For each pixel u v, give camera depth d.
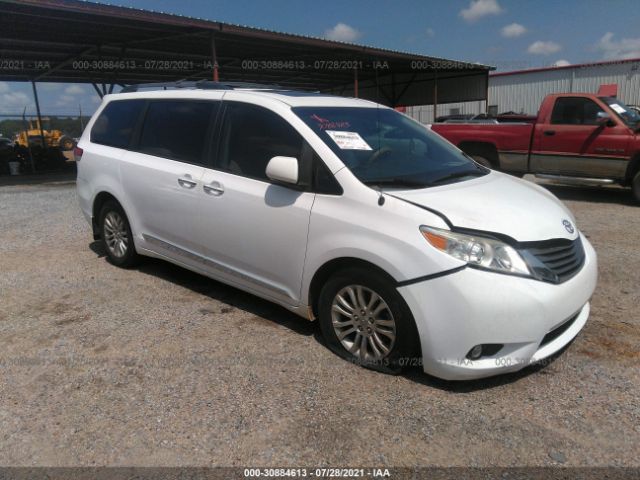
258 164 3.75
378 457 2.49
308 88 30.53
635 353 3.42
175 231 4.39
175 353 3.49
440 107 33.16
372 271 3.09
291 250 3.48
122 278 5.00
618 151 8.73
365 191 3.17
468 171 3.91
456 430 2.67
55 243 6.42
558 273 3.04
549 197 3.75
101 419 2.80
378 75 26.64
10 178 15.92
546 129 9.40
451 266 2.81
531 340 2.87
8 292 4.68
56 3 9.63
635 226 7.14
